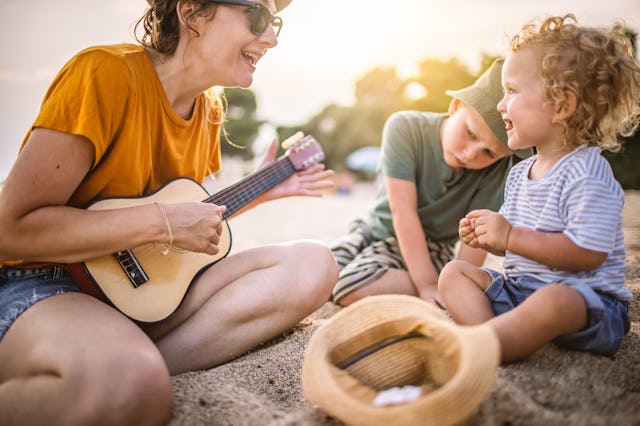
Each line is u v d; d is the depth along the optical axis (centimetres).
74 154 180
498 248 191
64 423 148
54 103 181
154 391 153
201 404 168
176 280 207
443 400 121
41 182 176
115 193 203
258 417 160
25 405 153
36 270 193
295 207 931
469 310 194
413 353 158
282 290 217
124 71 191
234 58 209
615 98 194
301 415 157
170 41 206
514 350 168
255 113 2178
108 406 147
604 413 149
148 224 184
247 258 224
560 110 192
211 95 249
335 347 154
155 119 207
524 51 199
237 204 241
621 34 198
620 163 820
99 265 191
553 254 180
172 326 211
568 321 168
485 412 147
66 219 177
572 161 188
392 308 161
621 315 186
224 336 210
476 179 290
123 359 153
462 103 267
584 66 189
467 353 132
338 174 2141
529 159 213
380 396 138
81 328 162
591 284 182
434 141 290
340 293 283
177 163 222
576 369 170
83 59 189
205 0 199
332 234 566
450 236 305
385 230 313
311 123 2689
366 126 2572
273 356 211
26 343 165
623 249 191
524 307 170
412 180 289
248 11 204
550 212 188
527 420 145
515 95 200
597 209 176
